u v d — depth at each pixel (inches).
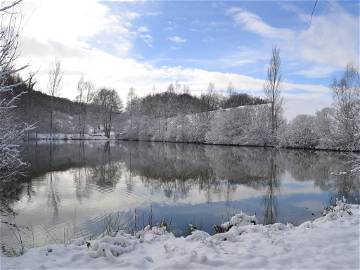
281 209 542.0
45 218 462.3
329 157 1386.6
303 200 612.7
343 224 322.7
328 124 1772.9
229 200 600.7
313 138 1801.2
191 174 901.2
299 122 1898.4
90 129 3070.9
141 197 607.5
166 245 268.2
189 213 502.6
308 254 239.9
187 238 291.1
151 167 1011.3
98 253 246.1
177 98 2883.9
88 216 474.0
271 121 2004.2
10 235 391.5
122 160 1172.5
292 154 1514.5
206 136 2273.6
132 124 2797.7
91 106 2982.3
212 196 633.6
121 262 235.0
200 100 2886.3
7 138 293.9
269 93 1973.4
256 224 364.5
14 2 244.1
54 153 1332.4
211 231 408.2
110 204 547.8
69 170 906.7
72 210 505.4
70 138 2642.7
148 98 2987.2
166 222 426.3
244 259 232.5
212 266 221.5
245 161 1217.4
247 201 597.0
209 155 1427.2
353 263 221.9
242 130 2138.3
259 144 2003.0
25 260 236.8
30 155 1230.9
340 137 1657.2
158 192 658.2
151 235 313.3
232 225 361.1
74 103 2795.3
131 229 401.1
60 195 606.9
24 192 623.8
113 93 3090.6
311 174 937.5
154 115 2723.9
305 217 493.0
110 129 2967.5
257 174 924.6
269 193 673.6
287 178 868.6
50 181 738.2
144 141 2635.3
